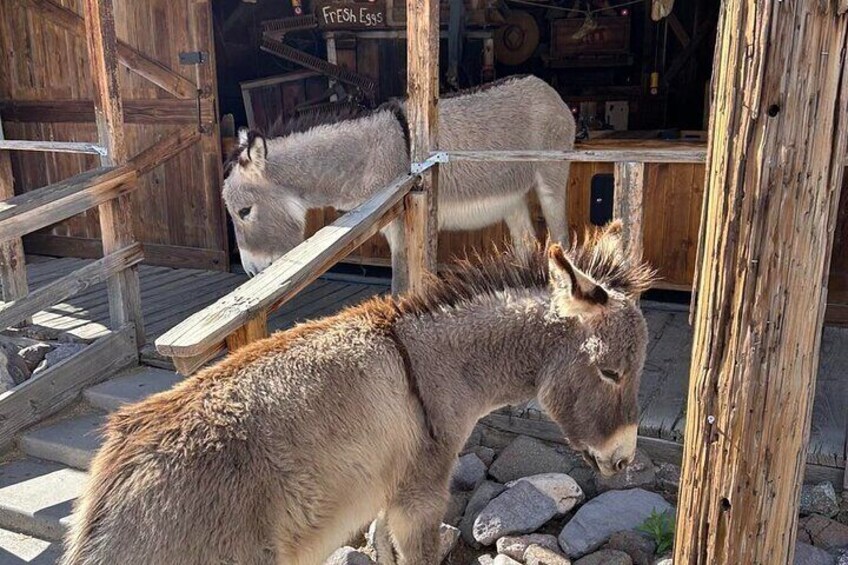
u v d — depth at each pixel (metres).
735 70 1.86
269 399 2.01
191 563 1.81
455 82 6.86
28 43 6.98
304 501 1.98
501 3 8.07
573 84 8.78
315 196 4.76
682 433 3.45
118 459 1.93
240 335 2.47
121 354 4.55
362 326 2.30
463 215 4.94
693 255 5.40
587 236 2.78
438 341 2.38
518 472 3.54
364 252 6.33
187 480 1.85
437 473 2.33
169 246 6.90
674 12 8.30
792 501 2.14
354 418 2.09
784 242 1.90
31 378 4.09
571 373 2.35
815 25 1.77
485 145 4.82
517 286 2.48
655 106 8.38
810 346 2.02
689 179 5.29
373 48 7.27
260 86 7.10
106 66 4.40
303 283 2.73
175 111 6.53
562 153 3.70
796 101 1.81
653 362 4.36
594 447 2.38
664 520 3.02
